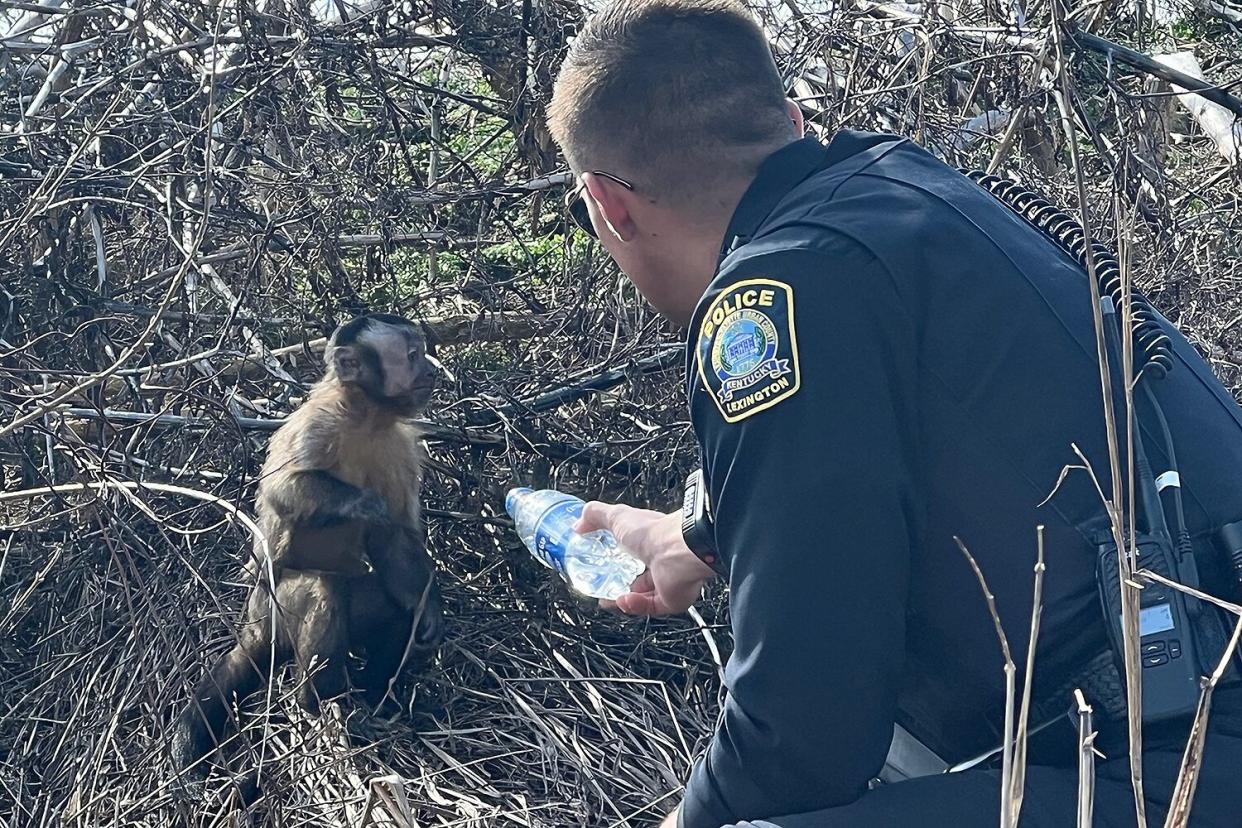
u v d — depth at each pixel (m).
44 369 4.88
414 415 4.98
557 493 3.88
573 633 4.97
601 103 2.52
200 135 5.71
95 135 5.61
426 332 5.74
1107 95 5.93
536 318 6.14
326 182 5.98
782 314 2.21
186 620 4.24
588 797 4.11
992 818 2.29
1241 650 2.22
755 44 2.54
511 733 4.50
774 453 2.19
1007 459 2.26
